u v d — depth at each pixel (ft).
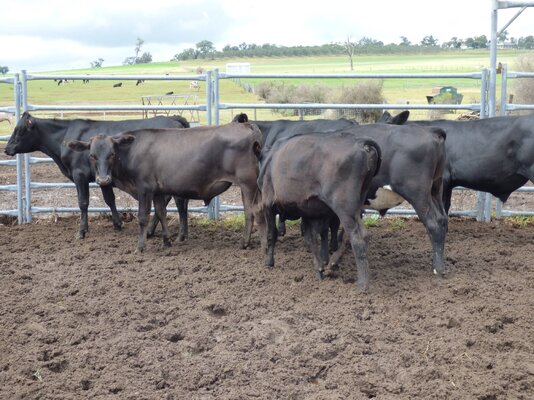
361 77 32.94
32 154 61.00
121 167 29.43
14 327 20.90
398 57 305.32
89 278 25.52
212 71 34.94
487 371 17.71
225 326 20.81
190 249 29.96
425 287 23.99
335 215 24.71
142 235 29.35
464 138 29.40
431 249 29.09
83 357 18.70
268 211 26.00
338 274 25.53
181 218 31.35
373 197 25.63
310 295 23.49
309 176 23.68
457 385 16.98
